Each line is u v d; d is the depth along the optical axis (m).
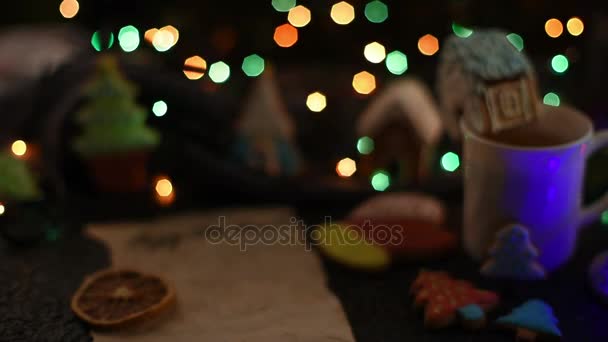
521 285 0.59
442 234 0.64
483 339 0.53
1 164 0.69
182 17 1.10
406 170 0.77
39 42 1.20
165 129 0.79
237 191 0.73
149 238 0.68
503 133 0.60
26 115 0.89
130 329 0.54
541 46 1.07
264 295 0.59
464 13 1.01
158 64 1.03
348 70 1.07
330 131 0.90
